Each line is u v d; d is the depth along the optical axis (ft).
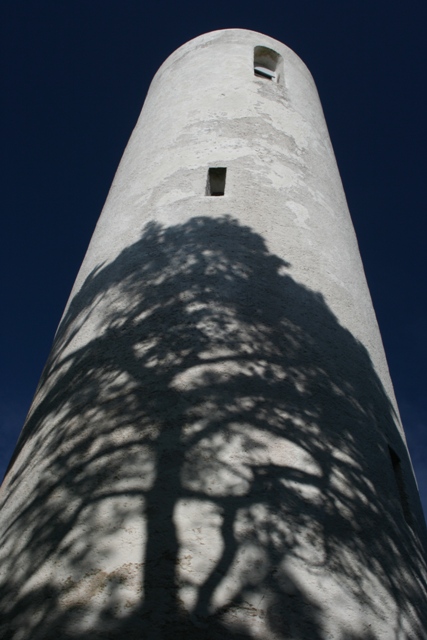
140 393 17.72
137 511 14.87
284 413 17.49
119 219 26.99
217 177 27.12
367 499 17.03
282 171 27.58
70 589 13.85
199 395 17.31
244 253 22.49
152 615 12.98
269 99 32.04
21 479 18.12
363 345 22.86
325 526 15.40
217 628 12.86
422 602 16.33
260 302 20.72
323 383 19.25
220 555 14.01
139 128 34.04
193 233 23.38
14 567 15.17
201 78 33.58
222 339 18.98
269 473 15.89
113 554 14.19
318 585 14.16
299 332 20.42
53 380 21.30
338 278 24.52
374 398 21.09
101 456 16.49
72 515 15.40
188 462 15.74
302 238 24.70
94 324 21.72
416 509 20.13
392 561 16.17
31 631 13.37
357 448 18.17
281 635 13.01
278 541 14.56
